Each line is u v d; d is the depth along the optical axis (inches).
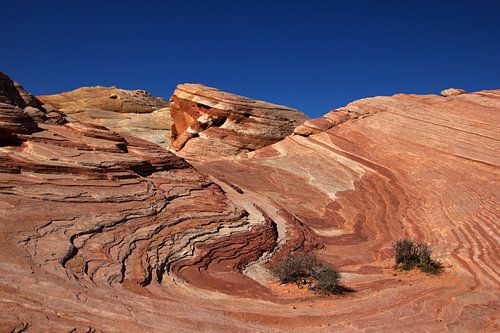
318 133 1393.9
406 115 1362.0
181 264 529.3
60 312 286.8
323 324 402.0
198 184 794.2
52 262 386.0
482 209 840.3
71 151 663.1
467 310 463.8
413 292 526.9
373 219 939.3
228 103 1572.3
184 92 1676.9
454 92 1470.2
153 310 349.4
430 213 908.0
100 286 377.7
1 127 614.5
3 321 249.1
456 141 1177.4
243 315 398.6
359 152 1262.3
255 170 1155.9
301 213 955.3
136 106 3137.3
